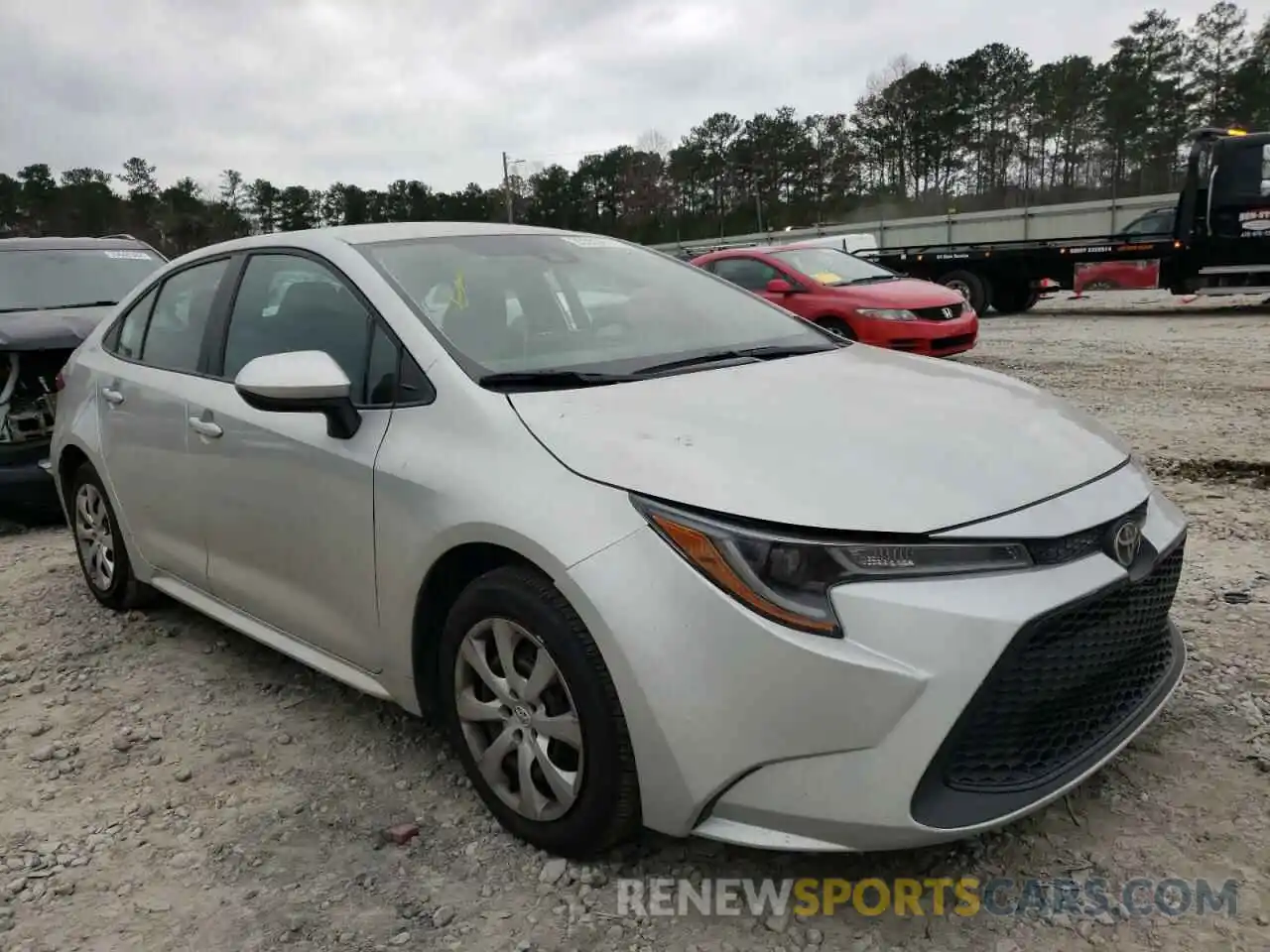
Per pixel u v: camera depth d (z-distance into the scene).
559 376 2.81
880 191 79.31
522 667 2.55
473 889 2.51
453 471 2.60
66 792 3.06
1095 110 67.94
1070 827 2.63
